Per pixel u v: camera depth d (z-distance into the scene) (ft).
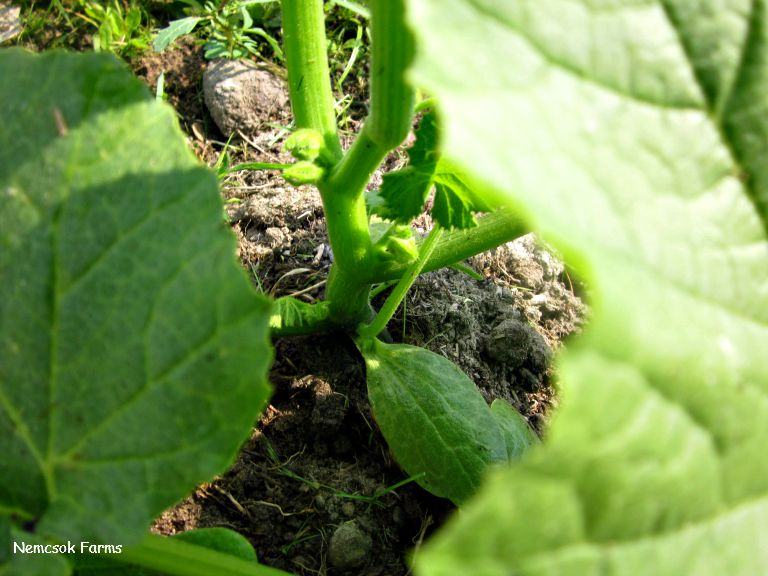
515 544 0.28
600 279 0.30
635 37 0.38
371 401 0.77
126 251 0.44
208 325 0.42
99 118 0.46
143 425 0.43
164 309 0.43
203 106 1.14
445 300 0.94
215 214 0.44
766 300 0.39
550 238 0.30
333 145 0.72
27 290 0.45
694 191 0.38
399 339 0.90
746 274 0.39
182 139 0.45
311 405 0.82
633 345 0.30
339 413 0.81
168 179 0.45
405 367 0.79
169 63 1.16
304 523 0.76
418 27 0.32
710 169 0.39
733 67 0.40
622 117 0.36
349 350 0.85
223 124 1.11
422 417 0.76
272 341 0.86
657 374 0.31
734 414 0.35
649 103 0.38
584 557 0.29
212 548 0.58
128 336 0.43
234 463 0.78
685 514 0.33
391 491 0.79
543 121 0.33
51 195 0.45
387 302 0.79
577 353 0.29
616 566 0.30
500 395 0.91
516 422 0.82
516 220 0.76
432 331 0.91
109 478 0.44
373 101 0.59
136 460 0.44
